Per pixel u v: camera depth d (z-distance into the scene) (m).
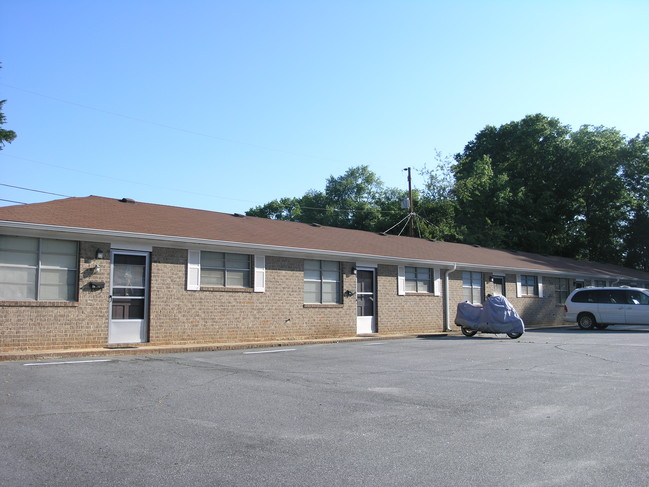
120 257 14.80
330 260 19.38
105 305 14.27
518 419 6.89
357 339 18.17
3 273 13.00
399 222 41.09
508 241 42.50
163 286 15.31
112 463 5.14
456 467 5.12
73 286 13.92
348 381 9.52
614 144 43.12
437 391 8.64
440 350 14.38
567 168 44.31
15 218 13.05
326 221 61.25
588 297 24.05
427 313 22.48
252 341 16.80
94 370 10.16
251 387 8.84
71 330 13.68
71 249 13.98
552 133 46.78
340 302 19.55
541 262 31.06
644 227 42.75
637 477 4.89
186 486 4.61
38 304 13.25
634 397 8.21
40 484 4.60
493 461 5.29
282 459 5.32
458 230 42.34
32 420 6.54
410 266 22.12
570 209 45.44
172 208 19.33
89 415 6.84
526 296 27.77
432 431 6.33
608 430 6.39
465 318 20.00
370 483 4.72
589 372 10.56
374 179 67.44
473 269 24.59
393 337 19.61
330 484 4.70
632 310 22.89
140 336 14.91
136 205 18.27
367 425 6.58
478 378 9.88
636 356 12.98
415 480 4.80
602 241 44.88
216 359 12.24
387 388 8.88
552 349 14.52
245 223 20.16
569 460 5.34
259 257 17.36
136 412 7.06
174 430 6.27
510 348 14.84
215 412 7.14
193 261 15.89
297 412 7.20
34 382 8.83
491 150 50.75
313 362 11.90
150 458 5.30
